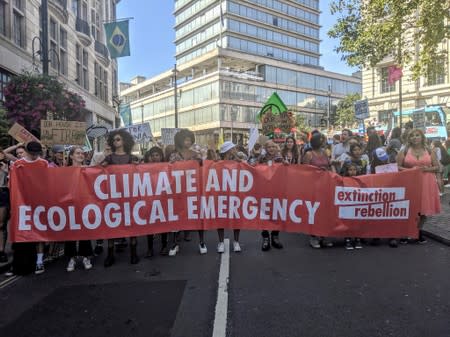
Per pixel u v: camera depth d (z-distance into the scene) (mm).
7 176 7004
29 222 6320
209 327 4164
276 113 15969
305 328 4070
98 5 36812
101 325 4305
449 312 4355
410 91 35188
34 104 12492
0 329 4285
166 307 4719
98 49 35562
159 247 7777
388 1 11609
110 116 40188
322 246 7289
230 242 7918
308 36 93000
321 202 7031
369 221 7062
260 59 73625
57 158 9156
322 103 81250
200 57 74938
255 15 84250
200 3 87688
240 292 5094
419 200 7055
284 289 5156
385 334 3898
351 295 4891
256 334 3971
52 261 6941
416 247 7109
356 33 13320
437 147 12734
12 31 18891
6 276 6137
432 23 11148
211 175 7027
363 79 38938
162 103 84938
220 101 66500
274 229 7082
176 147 7461
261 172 7062
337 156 10883
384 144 16031
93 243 8266
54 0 24562
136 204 6734
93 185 6578
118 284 5605
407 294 4879
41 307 4863
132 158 7062
